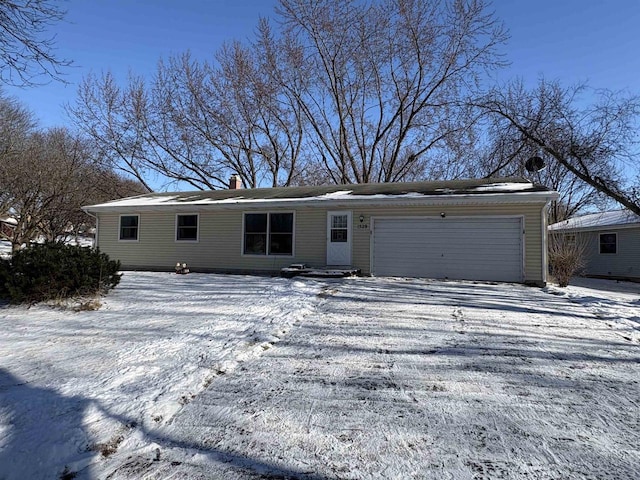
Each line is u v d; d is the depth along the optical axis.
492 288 9.49
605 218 19.23
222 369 3.86
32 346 4.52
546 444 2.55
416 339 4.93
